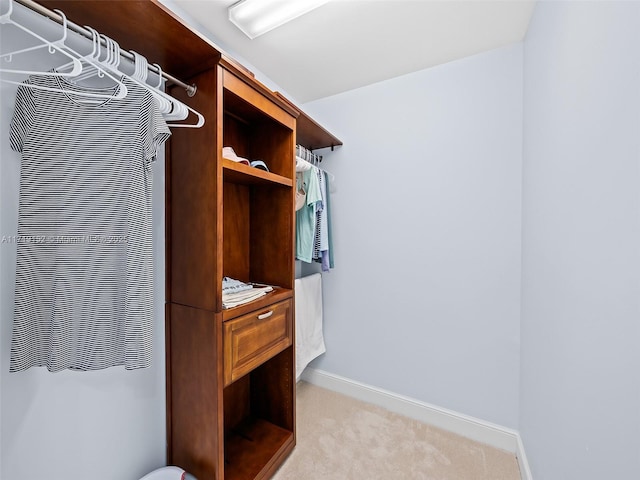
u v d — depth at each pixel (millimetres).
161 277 1253
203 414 1139
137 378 1174
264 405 1653
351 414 1861
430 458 1488
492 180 1626
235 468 1305
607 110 679
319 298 2135
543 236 1148
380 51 1625
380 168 1964
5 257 849
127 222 893
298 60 1710
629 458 580
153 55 1051
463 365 1712
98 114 882
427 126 1801
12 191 861
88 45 992
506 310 1597
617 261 631
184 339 1191
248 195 1639
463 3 1281
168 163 1219
